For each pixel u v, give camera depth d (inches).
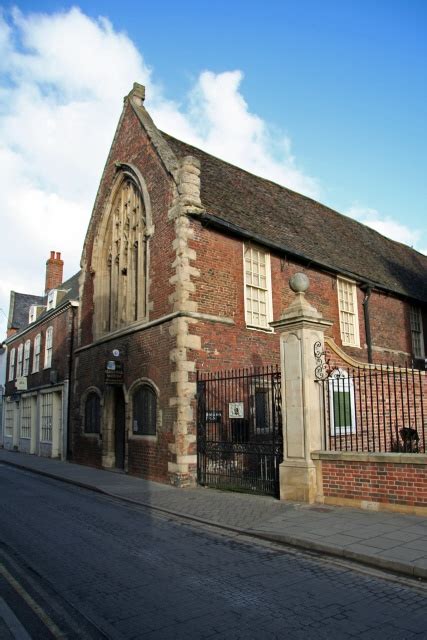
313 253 672.4
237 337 545.3
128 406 587.2
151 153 597.3
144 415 557.3
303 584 208.7
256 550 263.7
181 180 530.3
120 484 499.2
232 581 212.7
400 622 170.7
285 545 272.8
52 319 928.3
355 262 779.4
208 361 512.1
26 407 1067.9
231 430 489.1
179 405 483.8
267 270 608.1
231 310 546.9
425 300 873.5
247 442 442.3
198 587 205.5
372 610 181.0
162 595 196.7
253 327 564.7
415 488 314.5
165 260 540.4
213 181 638.5
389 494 326.0
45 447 909.2
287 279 633.0
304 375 377.1
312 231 759.1
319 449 374.9
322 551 257.0
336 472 355.3
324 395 393.4
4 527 319.6
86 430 722.8
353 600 190.7
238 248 571.2
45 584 210.1
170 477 486.9
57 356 879.1
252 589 203.0
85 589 203.8
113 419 660.1
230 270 555.5
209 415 493.7
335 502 353.4
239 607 184.4
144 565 236.4
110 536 295.6
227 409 510.9
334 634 161.6
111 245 719.7
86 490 486.9
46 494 463.5
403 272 928.9
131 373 586.6
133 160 640.4
